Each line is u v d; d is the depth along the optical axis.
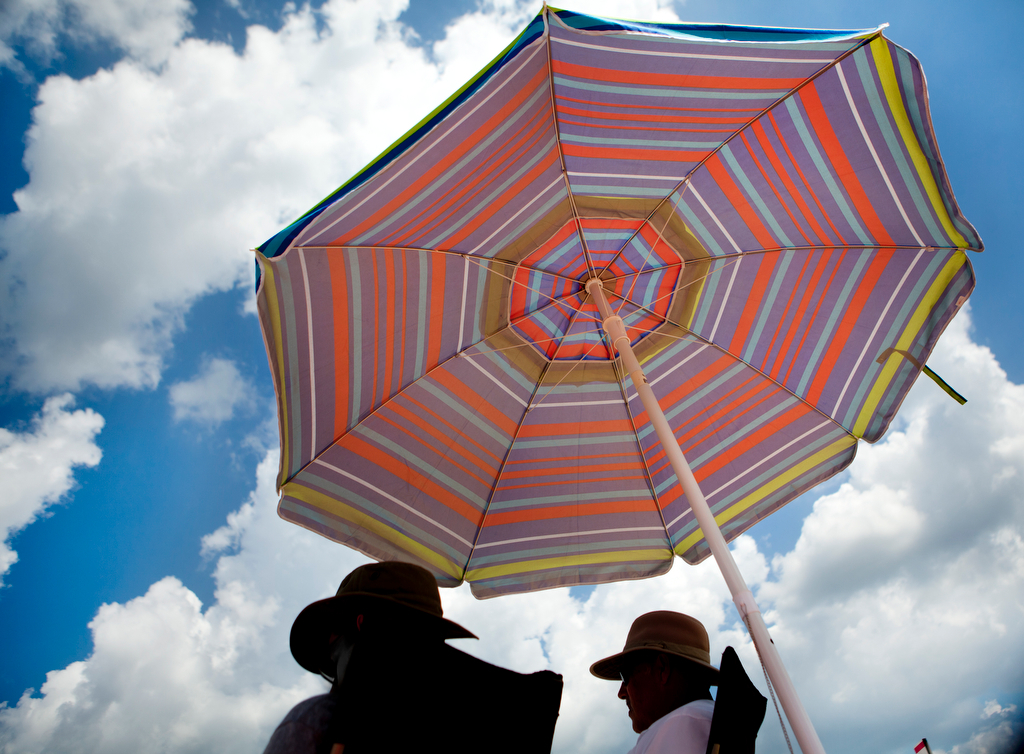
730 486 3.23
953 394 2.71
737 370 3.31
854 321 2.95
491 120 2.28
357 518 2.83
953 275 2.68
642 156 2.79
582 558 3.24
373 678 0.98
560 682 1.27
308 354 2.48
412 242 2.72
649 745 1.29
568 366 3.45
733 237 3.09
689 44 2.20
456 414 3.21
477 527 3.25
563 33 2.08
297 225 2.12
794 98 2.50
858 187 2.63
